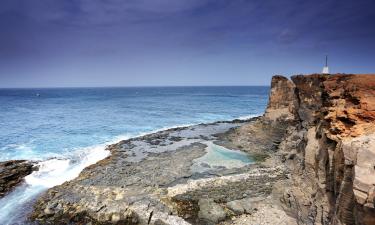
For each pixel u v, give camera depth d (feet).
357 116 53.01
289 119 123.85
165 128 186.09
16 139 140.97
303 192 62.13
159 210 64.34
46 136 150.10
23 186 83.87
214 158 107.86
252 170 90.43
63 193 74.28
